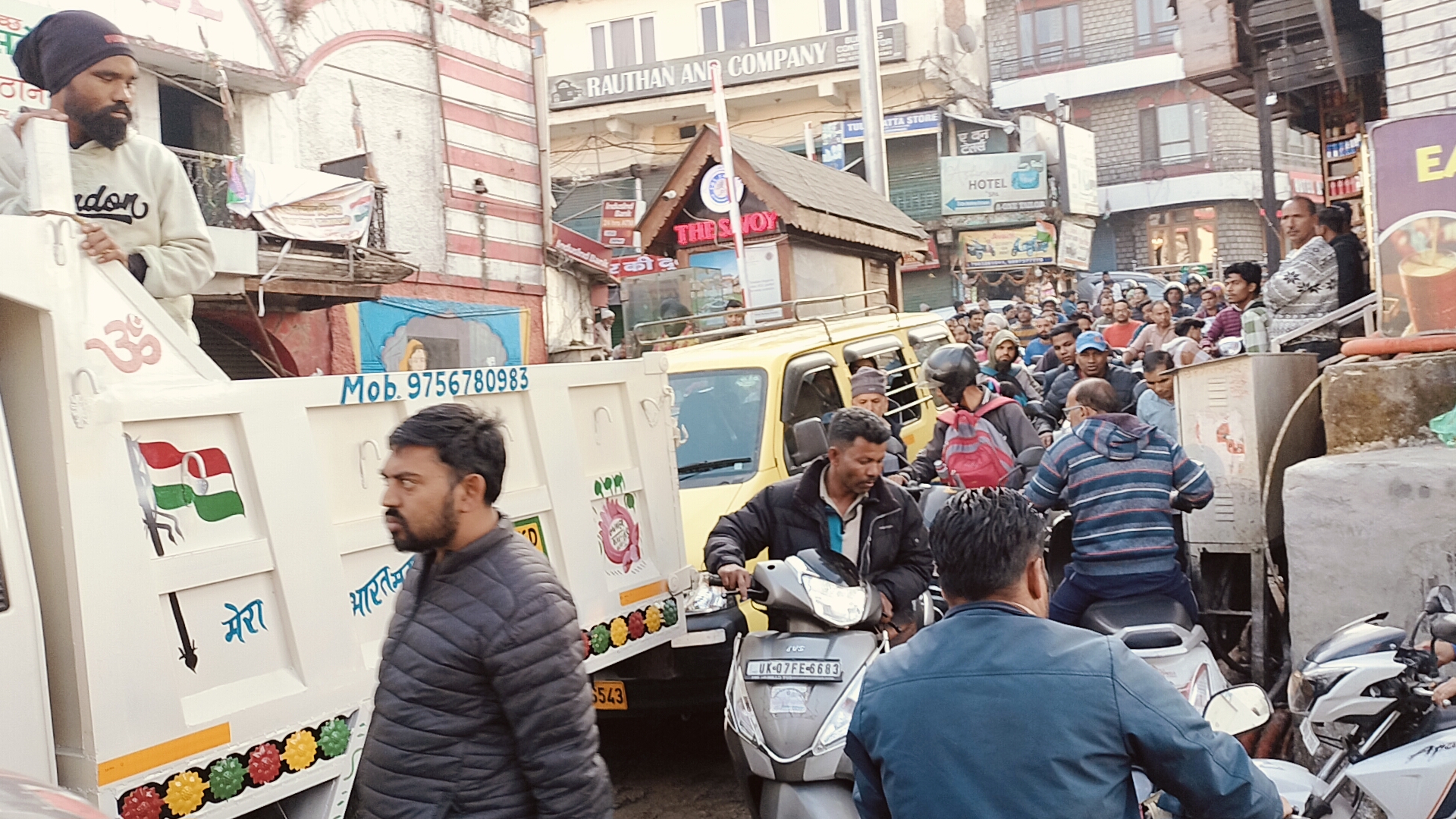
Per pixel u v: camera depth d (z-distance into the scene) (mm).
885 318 9414
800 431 4836
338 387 3619
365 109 14508
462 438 2543
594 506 4711
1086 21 37812
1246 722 2949
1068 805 2186
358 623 3633
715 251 14695
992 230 33688
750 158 14094
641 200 34406
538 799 2455
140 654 2949
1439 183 5934
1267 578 5914
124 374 3043
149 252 4090
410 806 2443
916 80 33312
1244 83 14922
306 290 11984
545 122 17500
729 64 33188
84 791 2818
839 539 4805
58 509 2855
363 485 3730
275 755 3268
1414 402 5727
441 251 15641
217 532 3225
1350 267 7965
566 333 18781
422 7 15406
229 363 13156
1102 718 2217
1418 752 3375
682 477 6805
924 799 2271
